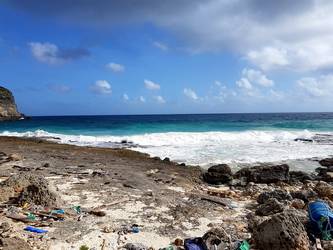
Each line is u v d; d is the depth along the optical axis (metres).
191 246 7.48
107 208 10.64
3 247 6.59
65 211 9.80
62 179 14.41
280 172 17.22
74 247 7.60
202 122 72.56
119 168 18.19
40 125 64.19
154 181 15.38
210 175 16.95
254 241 7.99
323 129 49.25
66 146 26.92
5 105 93.81
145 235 8.59
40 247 7.38
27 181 11.20
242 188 15.94
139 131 47.44
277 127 53.22
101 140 35.28
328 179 17.41
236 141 34.41
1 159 19.17
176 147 29.59
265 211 10.55
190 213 10.45
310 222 8.73
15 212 9.24
